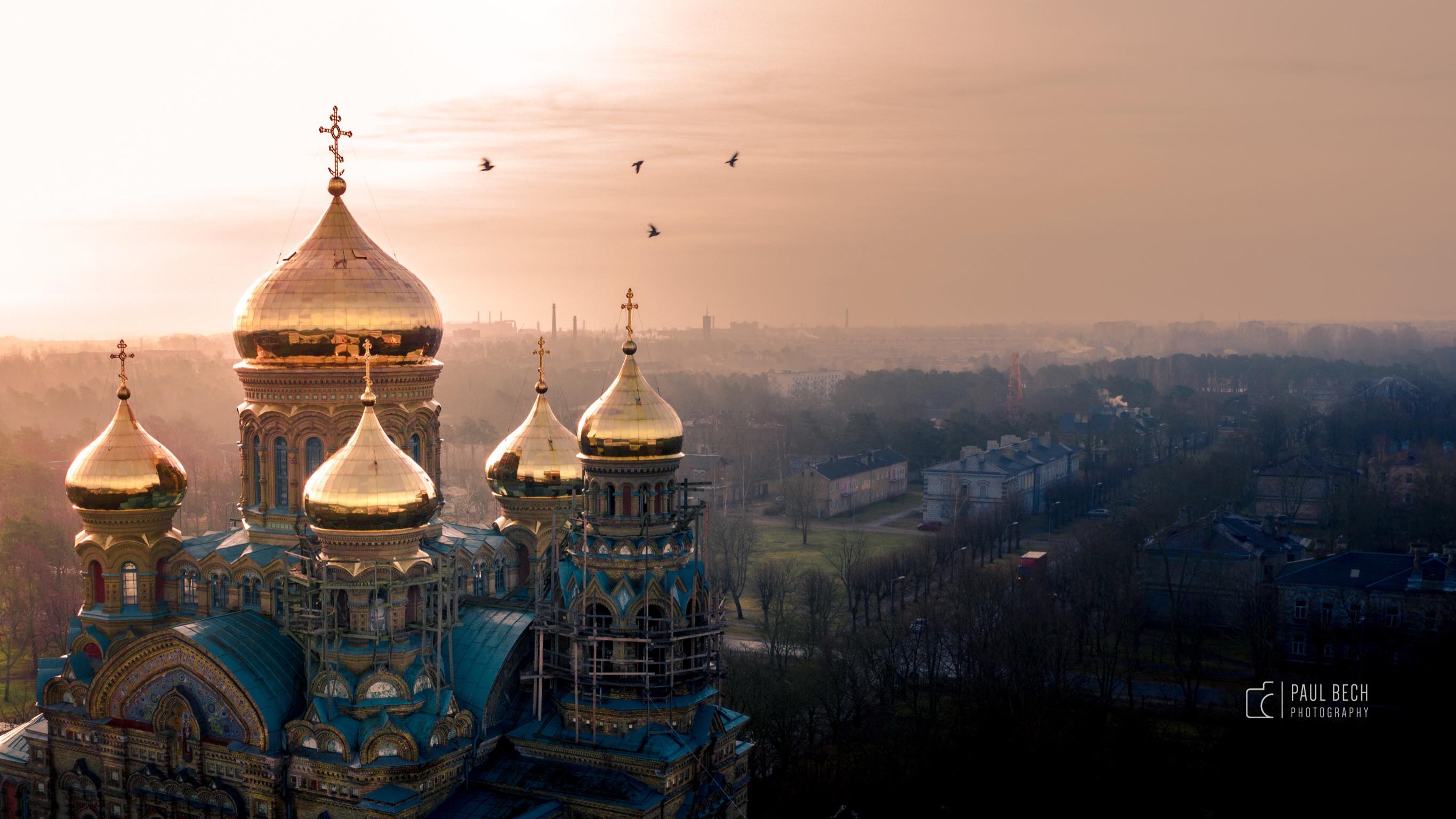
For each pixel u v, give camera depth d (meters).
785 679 117.69
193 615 80.06
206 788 72.38
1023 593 140.25
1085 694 120.44
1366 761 106.56
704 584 77.50
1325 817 100.19
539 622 76.44
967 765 106.50
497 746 75.50
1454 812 100.12
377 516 70.62
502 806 71.25
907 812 101.44
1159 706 124.38
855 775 105.12
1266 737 110.50
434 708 71.81
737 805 80.31
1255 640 133.38
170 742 73.69
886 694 121.31
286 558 75.88
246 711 71.31
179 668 73.44
